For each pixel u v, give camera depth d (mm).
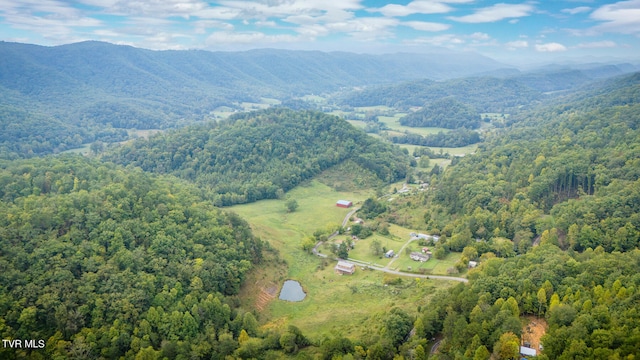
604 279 119250
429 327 118062
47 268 135625
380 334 122812
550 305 110562
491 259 159125
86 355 118062
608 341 90438
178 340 129375
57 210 158750
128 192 184125
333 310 159500
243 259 177875
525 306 114750
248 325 140000
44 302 124688
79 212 161000
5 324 118125
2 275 127500
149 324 130875
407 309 143250
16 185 182625
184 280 152000
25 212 154500
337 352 116875
